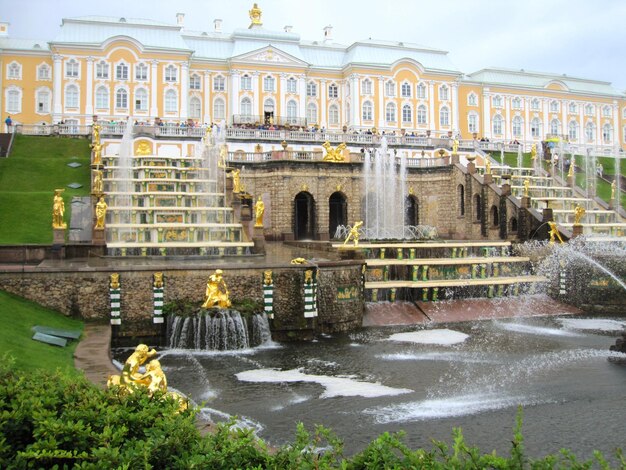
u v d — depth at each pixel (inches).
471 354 1135.0
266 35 3715.6
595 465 627.5
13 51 3356.3
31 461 363.6
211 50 3641.7
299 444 386.0
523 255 1870.1
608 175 2999.5
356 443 684.7
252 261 1439.5
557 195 2632.9
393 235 2417.6
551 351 1161.4
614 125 4635.8
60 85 3243.1
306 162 2314.2
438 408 808.9
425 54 3988.7
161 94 3385.8
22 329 962.1
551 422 753.0
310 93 3814.0
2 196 1827.0
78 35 3294.8
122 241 1707.7
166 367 1020.5
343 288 1355.8
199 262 1408.7
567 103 4463.6
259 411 796.6
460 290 1658.5
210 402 834.2
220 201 2016.5
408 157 2728.8
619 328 1413.6
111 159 2266.2
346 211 2385.6
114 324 1173.7
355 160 2452.0
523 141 4151.1
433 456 363.9
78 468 346.0
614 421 755.4
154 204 1956.2
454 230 2461.9
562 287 1694.1
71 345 964.6
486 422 754.2
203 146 2541.8
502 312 1569.9
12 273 1147.9
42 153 2433.6
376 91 3779.5
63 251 1461.6
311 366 1039.0
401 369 1020.5
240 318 1171.3
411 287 1601.9
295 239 2347.4
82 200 1882.4
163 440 373.7
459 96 4153.5
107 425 393.4
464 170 2381.9
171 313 1184.2
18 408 405.7
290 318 1270.9
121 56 3319.4
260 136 2807.6
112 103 3309.5
